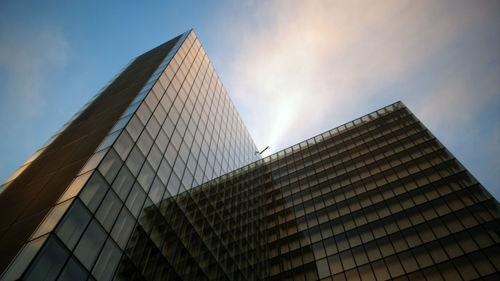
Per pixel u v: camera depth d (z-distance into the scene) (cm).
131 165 2341
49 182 2011
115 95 3275
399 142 4838
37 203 1823
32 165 2350
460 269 2816
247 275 3309
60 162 2236
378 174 4438
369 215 3881
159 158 2750
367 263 3300
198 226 2942
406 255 3170
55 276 1456
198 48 5094
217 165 4162
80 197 1783
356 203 4162
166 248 2347
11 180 2227
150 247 2186
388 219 3688
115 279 1795
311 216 4356
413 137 4791
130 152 2383
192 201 3066
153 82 3231
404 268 3058
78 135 2608
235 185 4528
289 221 4475
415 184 3975
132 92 3150
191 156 3425
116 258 1858
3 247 1525
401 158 4509
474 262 2816
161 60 4006
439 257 2997
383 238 3488
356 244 3591
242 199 4434
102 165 2052
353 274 3262
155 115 2959
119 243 1931
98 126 2641
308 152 5769
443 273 2850
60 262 1505
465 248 2961
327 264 3528
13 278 1327
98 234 1800
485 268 2731
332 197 4484
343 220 4012
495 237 2931
